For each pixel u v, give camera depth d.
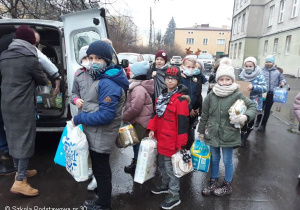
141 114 3.07
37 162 3.65
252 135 5.11
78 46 3.73
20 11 8.09
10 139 2.69
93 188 2.94
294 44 17.36
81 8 8.16
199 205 2.75
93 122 2.18
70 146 2.30
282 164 3.80
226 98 2.71
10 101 2.61
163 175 2.89
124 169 3.47
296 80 13.62
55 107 3.98
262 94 4.66
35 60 2.70
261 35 25.30
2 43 2.97
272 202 2.84
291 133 5.28
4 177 3.22
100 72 2.27
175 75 2.58
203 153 2.77
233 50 32.31
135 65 3.05
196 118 3.99
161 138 2.63
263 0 24.78
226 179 2.94
